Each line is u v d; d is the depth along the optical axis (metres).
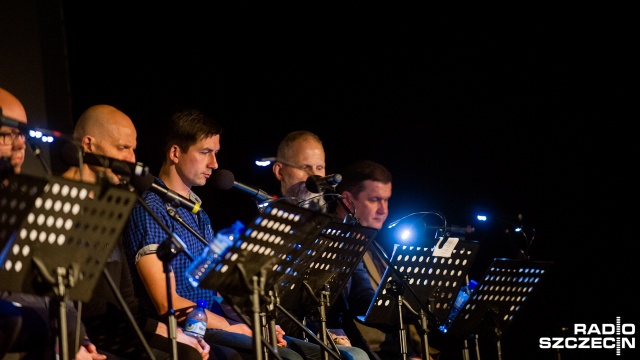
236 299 4.92
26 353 4.68
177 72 8.50
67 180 4.00
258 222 4.57
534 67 9.07
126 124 5.94
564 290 8.93
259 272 4.82
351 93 9.22
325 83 9.16
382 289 6.00
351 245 5.66
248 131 8.82
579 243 8.91
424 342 6.15
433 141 9.23
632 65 8.77
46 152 7.45
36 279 4.13
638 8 8.77
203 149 6.36
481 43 9.20
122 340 5.38
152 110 8.32
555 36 9.02
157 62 8.40
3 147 5.03
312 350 6.16
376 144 9.23
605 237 8.84
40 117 7.52
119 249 5.53
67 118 7.67
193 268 4.70
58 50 7.69
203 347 5.51
